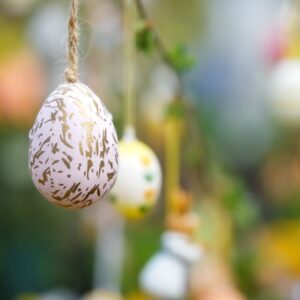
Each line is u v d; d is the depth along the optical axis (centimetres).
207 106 129
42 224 111
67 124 45
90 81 91
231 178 95
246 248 106
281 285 108
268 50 107
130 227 107
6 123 105
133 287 100
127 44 62
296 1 94
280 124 120
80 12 85
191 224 71
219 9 133
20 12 102
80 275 111
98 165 46
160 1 110
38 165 46
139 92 100
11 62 101
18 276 109
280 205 128
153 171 59
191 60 68
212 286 83
